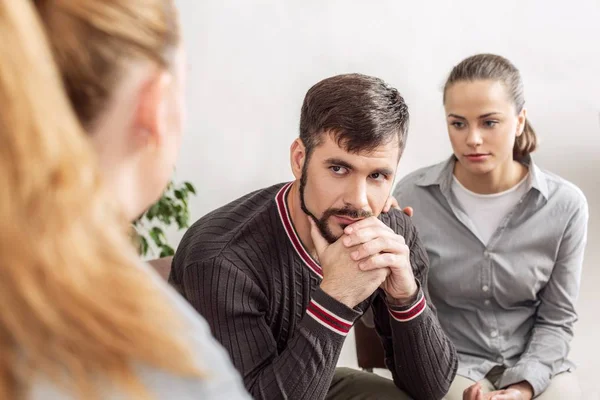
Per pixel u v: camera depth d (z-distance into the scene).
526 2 2.57
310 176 1.18
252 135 2.70
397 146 1.16
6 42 0.39
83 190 0.41
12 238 0.40
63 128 0.41
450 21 2.62
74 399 0.43
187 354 0.45
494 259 1.77
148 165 0.55
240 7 2.63
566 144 2.62
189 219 2.74
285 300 1.25
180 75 0.55
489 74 1.66
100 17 0.47
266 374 1.15
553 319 1.79
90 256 0.42
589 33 2.55
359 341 1.79
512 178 1.77
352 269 1.16
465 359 1.79
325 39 2.64
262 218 1.26
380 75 2.65
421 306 1.30
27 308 0.41
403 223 1.44
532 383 1.67
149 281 0.46
